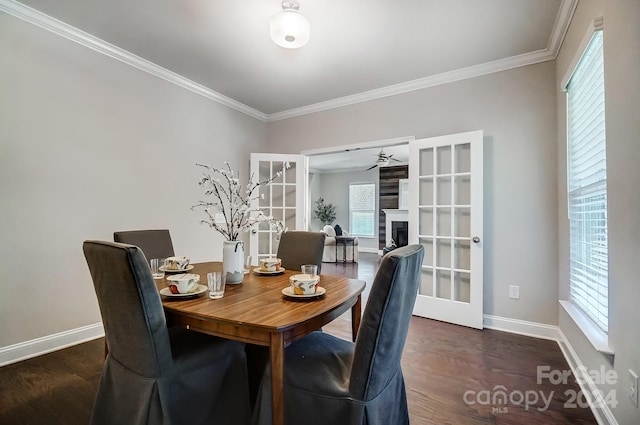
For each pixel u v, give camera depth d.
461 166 3.21
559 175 2.73
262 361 1.71
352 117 3.97
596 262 1.92
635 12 1.28
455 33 2.58
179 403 1.36
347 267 6.78
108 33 2.63
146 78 3.16
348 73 3.31
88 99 2.72
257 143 4.53
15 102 2.31
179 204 3.48
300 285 1.54
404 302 1.25
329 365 1.40
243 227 1.99
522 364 2.32
